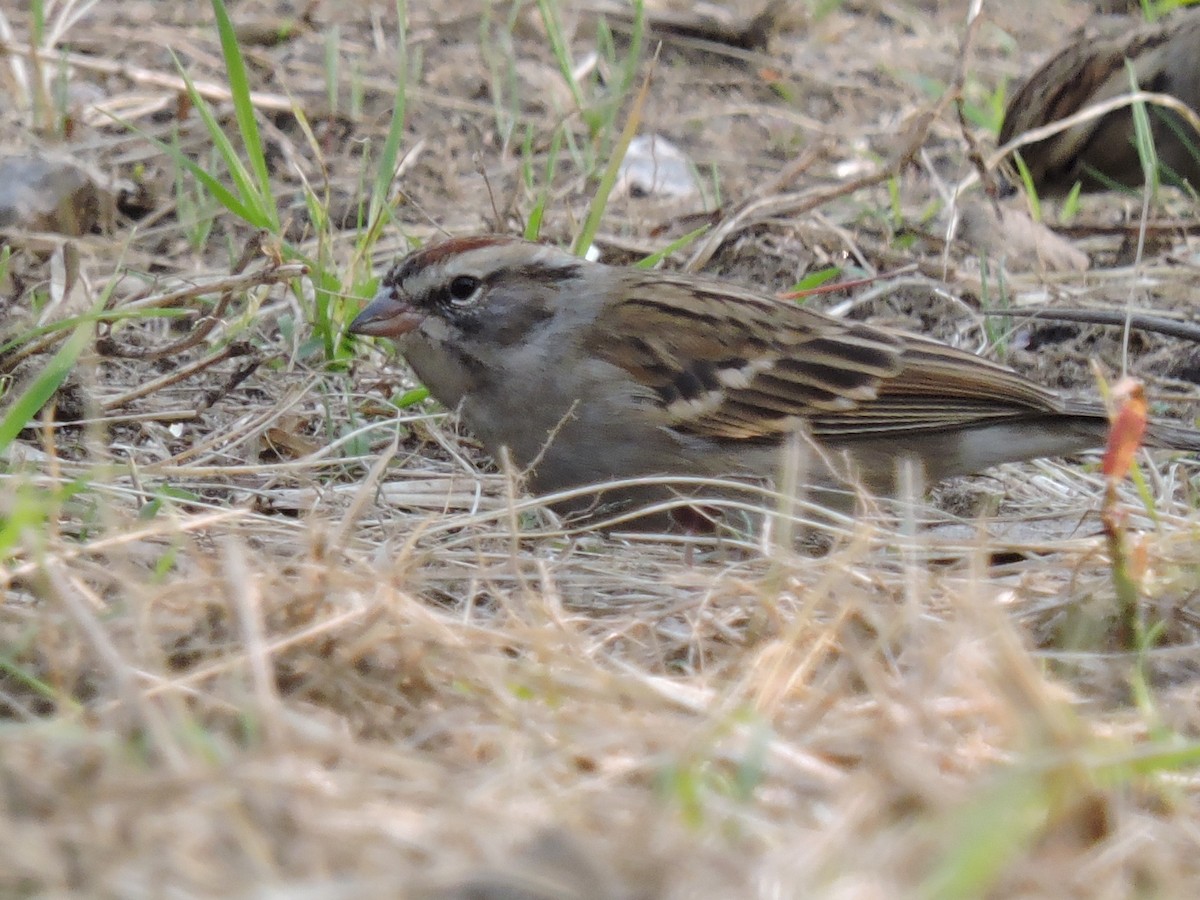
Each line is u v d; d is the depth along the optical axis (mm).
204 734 5633
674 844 4891
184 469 9125
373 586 6855
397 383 11250
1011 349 12875
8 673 6469
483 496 9922
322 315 11273
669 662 7320
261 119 14586
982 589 7422
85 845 4707
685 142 16016
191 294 10773
